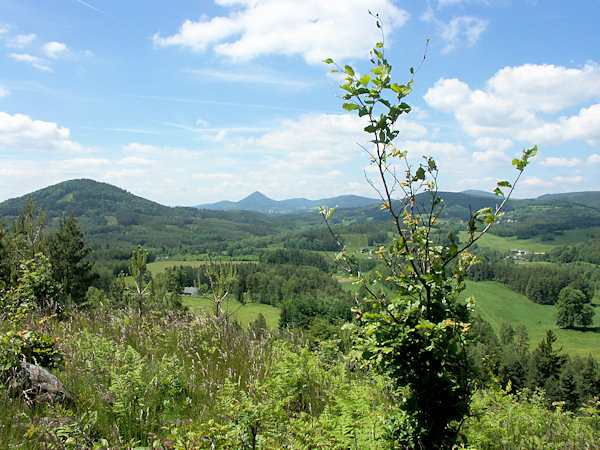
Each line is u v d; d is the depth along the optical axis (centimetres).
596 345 8631
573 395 3077
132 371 432
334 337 648
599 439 401
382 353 278
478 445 330
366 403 383
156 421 358
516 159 252
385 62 274
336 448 318
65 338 580
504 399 505
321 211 324
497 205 268
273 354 607
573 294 9656
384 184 285
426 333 267
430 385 272
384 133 272
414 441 281
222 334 729
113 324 736
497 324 10006
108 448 278
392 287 298
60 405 335
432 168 283
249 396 415
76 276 2577
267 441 299
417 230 286
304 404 445
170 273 2659
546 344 4425
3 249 1484
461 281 286
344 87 276
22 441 286
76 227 2641
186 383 459
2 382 358
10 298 883
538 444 377
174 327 780
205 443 272
